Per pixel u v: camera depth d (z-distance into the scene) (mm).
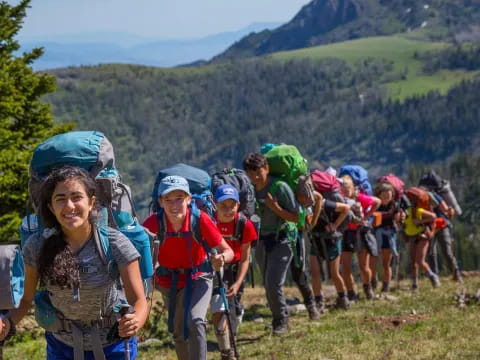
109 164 4535
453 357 7543
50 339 4223
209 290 6484
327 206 10938
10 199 19312
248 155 9211
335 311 11617
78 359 4039
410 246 15414
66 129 22422
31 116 22000
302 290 10938
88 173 4078
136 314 3973
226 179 8406
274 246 9438
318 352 8242
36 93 22109
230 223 7828
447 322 9734
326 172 11266
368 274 13586
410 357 7656
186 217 6340
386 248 14422
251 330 10656
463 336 8656
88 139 4480
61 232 3967
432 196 15320
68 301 3984
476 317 10039
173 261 6422
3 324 3910
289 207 9180
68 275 3887
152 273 4512
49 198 3875
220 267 6285
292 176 9258
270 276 9508
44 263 3912
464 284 15711
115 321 4082
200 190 7219
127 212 4523
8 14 22141
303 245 10016
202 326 6281
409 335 8938
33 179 4461
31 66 22703
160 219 6418
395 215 14328
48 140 4523
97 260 3994
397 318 10367
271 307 9688
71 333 4078
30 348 10797
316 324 10367
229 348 7848
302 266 9938
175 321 6547
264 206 9312
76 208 3865
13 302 3691
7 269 3662
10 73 21578
